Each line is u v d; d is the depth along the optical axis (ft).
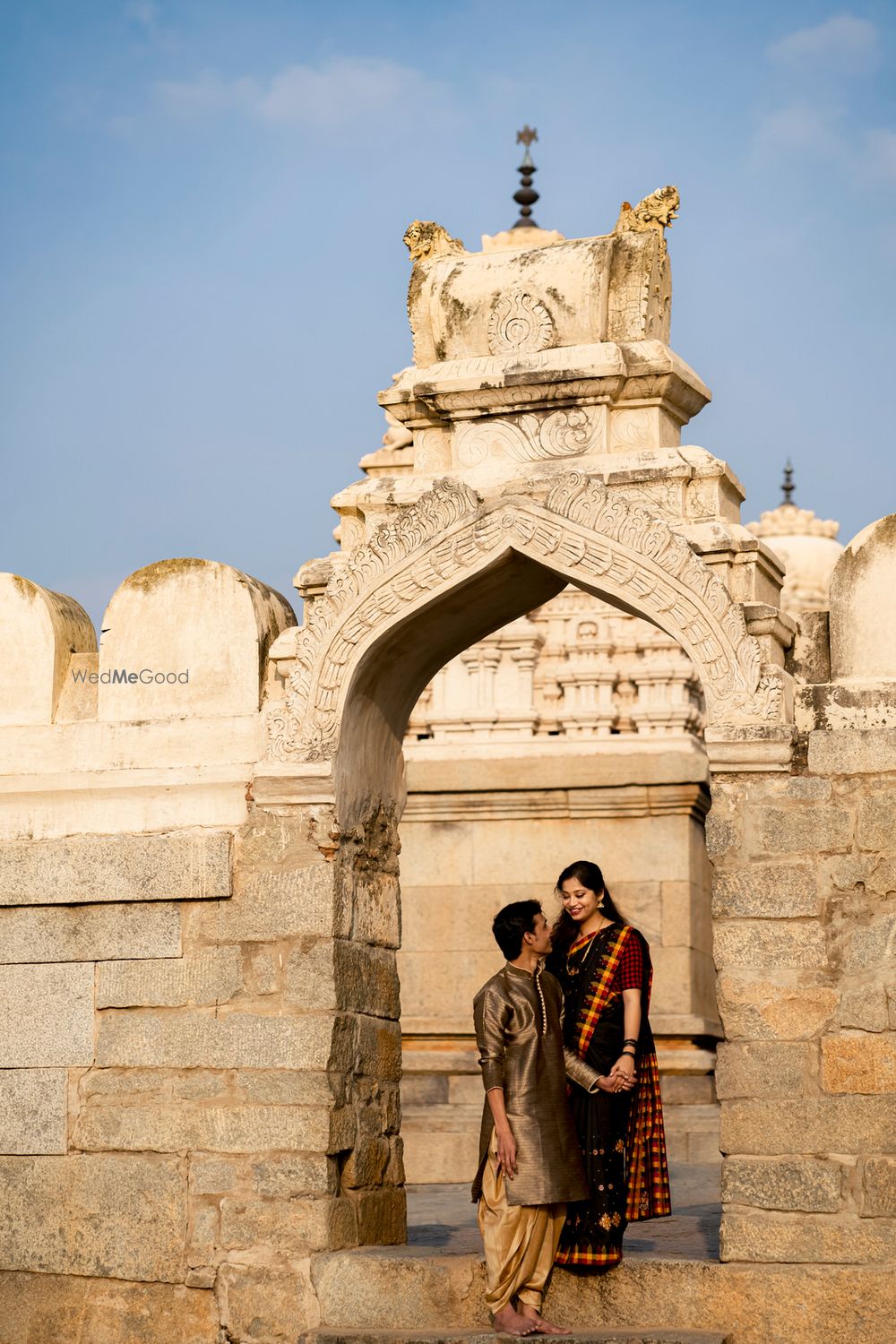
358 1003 26.48
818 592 65.26
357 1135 26.12
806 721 24.35
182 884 26.50
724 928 23.99
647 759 42.83
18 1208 26.50
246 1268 25.18
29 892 27.22
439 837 44.09
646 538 24.72
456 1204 35.65
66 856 27.12
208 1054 25.99
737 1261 23.20
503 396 26.27
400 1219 27.27
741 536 24.76
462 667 44.88
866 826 23.71
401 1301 24.32
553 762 43.29
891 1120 22.93
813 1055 23.39
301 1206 25.13
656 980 42.50
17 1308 26.27
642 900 42.78
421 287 27.30
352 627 26.17
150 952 26.58
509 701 44.52
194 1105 25.91
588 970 23.98
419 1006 43.55
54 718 28.12
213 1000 26.16
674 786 42.78
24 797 27.78
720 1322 23.07
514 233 46.73
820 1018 23.44
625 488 25.45
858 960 23.43
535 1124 23.15
